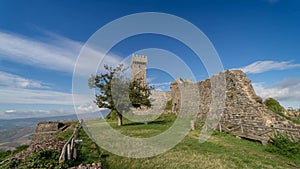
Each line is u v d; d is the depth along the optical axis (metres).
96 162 5.89
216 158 6.36
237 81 13.05
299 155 6.62
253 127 9.99
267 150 7.41
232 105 12.83
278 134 8.45
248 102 11.54
